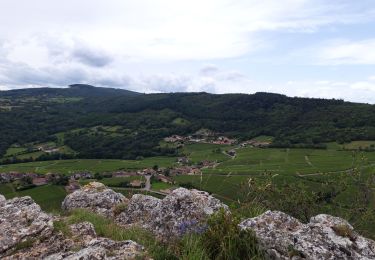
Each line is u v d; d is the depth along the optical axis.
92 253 6.20
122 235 8.40
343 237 6.98
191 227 8.00
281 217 7.60
